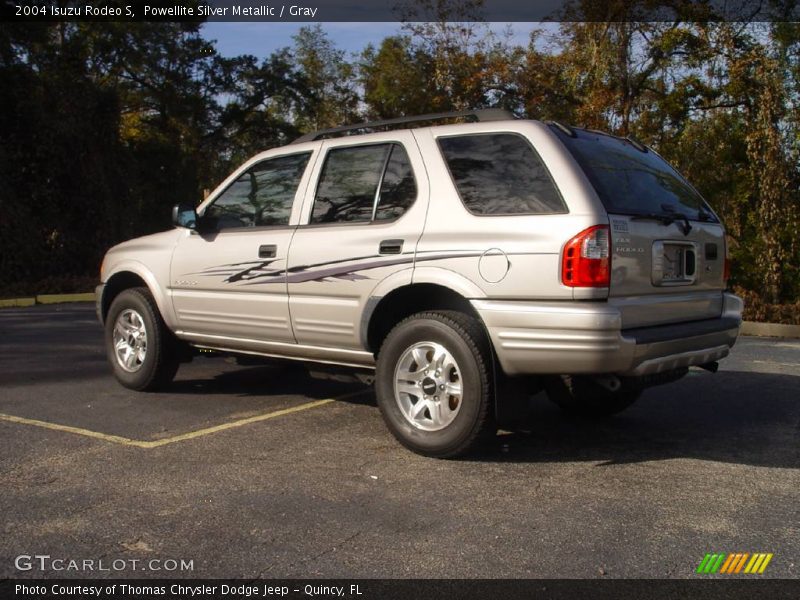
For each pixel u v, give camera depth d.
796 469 4.77
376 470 4.68
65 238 21.20
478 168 4.89
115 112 23.62
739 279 16.69
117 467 4.70
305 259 5.50
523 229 4.56
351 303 5.26
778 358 9.18
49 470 4.64
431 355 4.91
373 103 38.75
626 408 6.36
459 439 4.73
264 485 4.39
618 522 3.88
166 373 6.74
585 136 5.03
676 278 4.95
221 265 6.07
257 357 6.16
